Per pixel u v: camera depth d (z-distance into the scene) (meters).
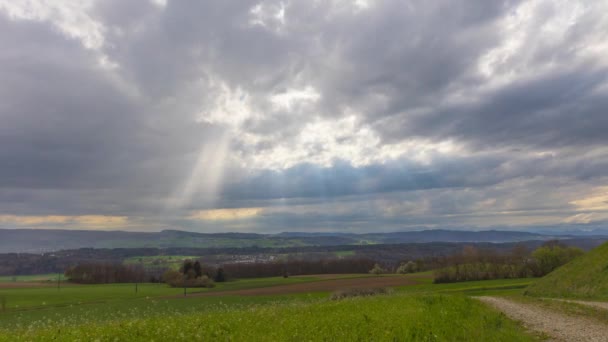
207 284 107.62
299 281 109.50
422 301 27.88
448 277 95.44
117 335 13.12
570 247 102.56
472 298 37.75
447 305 25.55
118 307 54.94
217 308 25.11
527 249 110.44
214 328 14.48
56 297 79.75
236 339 12.80
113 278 118.44
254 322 16.28
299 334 13.55
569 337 16.89
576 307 27.66
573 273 43.09
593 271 39.53
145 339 12.66
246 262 139.12
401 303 25.31
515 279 93.44
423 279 101.38
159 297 82.25
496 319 20.80
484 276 96.19
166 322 16.20
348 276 118.06
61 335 12.97
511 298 38.66
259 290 93.44
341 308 21.94
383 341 12.70
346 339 12.78
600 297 33.62
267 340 12.54
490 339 14.86
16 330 15.36
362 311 20.20
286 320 16.44
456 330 15.79
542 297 39.38
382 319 16.92
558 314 24.64
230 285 108.19
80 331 13.73
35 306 65.12
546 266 98.12
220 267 122.12
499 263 100.06
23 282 113.12
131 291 95.19
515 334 16.53
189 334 13.36
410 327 15.09
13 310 59.16
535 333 17.80
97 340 11.73
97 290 95.88
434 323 16.69
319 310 21.05
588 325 20.11
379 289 58.50
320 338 12.91
